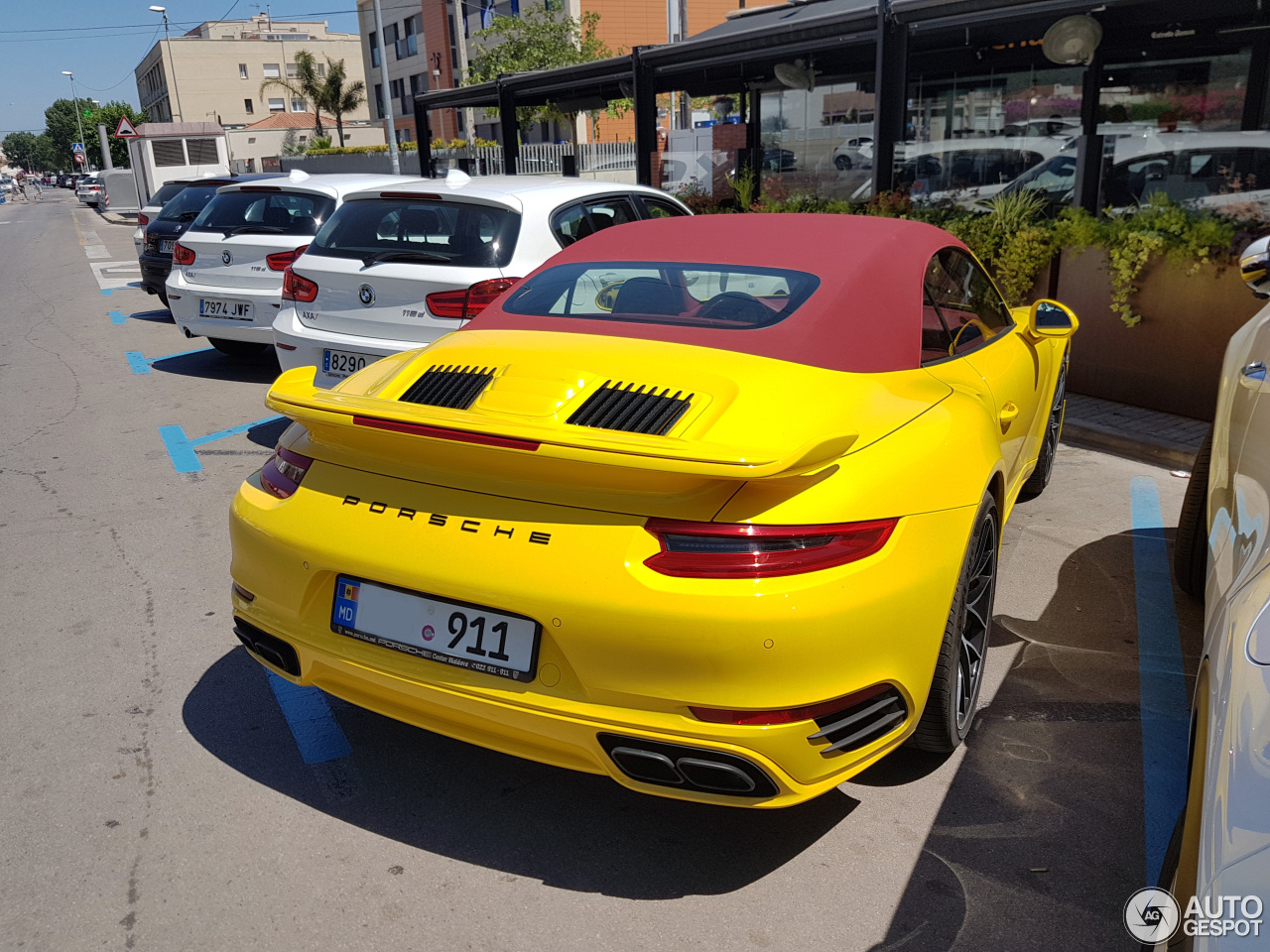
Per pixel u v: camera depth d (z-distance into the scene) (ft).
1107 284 20.45
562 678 6.63
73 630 11.80
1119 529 14.51
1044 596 12.28
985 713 9.68
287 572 7.63
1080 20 30.48
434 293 16.29
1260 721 4.48
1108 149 25.41
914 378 8.73
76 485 17.53
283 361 18.37
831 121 44.01
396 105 171.32
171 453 19.48
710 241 10.11
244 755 9.16
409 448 7.14
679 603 6.23
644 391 7.38
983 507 8.60
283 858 7.70
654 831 8.01
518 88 47.91
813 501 6.60
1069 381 21.70
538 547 6.59
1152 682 10.22
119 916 7.07
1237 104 33.63
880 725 7.06
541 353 8.05
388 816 8.23
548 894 7.26
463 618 6.87
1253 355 9.21
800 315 8.46
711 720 6.37
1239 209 18.93
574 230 17.69
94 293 48.14
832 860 7.59
